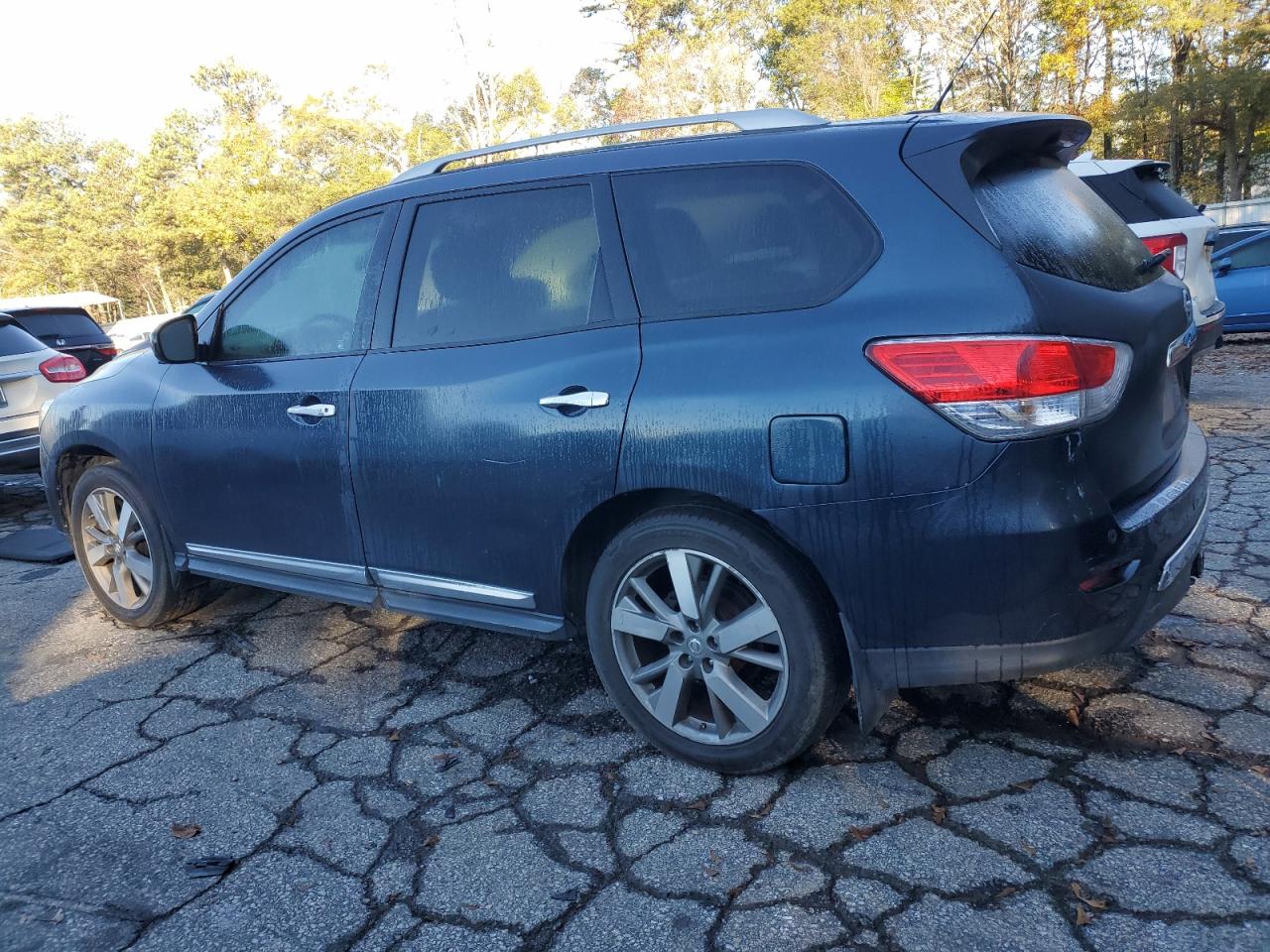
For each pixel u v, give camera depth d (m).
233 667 3.57
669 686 2.59
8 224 71.06
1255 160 40.84
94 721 3.22
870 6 33.69
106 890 2.29
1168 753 2.48
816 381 2.21
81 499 4.04
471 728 2.96
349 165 50.34
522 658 3.45
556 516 2.63
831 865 2.16
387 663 3.50
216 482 3.48
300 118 50.50
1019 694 2.84
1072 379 2.07
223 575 3.64
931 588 2.17
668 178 2.59
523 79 49.97
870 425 2.15
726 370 2.34
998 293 2.10
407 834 2.43
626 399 2.46
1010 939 1.89
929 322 2.13
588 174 2.72
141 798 2.69
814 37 36.69
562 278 2.71
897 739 2.66
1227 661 2.94
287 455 3.21
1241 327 10.02
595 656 2.71
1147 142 35.84
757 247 2.43
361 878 2.27
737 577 2.41
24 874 2.37
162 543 3.83
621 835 2.35
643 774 2.62
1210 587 3.54
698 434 2.35
